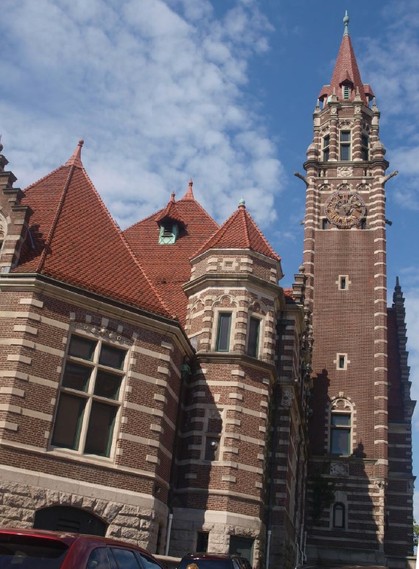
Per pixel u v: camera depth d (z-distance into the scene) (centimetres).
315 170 6084
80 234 2716
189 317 3150
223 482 2722
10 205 2472
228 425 2814
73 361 2358
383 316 5400
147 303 2619
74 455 2259
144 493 2384
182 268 3562
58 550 875
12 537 895
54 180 2992
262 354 3005
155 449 2466
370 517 4772
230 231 3247
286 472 3219
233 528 2659
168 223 3831
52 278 2361
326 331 5453
